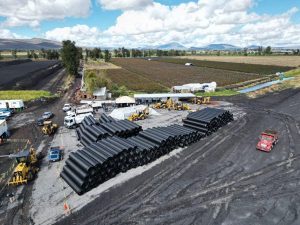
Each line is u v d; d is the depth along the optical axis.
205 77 117.62
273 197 24.88
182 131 38.34
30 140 41.62
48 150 37.38
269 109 58.78
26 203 24.56
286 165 31.22
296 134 42.12
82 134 39.91
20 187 27.42
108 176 28.61
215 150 36.19
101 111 59.69
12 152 36.88
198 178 28.53
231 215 22.44
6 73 133.38
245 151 35.62
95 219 22.19
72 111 57.16
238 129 44.97
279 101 66.50
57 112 59.38
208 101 66.31
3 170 31.58
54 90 85.94
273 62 196.12
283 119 50.66
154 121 51.03
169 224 21.42
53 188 27.11
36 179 29.02
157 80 109.56
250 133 42.88
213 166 31.31
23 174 28.09
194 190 26.20
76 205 24.14
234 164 31.75
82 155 29.17
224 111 47.69
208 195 25.33
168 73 136.38
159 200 24.64
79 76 121.31
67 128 47.69
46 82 104.06
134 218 22.22
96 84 80.81
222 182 27.64
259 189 26.25
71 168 28.50
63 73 136.12
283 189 26.17
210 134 42.69
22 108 61.78
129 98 63.94
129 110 54.22
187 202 24.30
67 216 22.62
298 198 24.66
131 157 30.61
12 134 44.56
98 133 36.28
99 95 72.62
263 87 85.38
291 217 22.11
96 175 26.94
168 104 61.47
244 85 91.81
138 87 91.38
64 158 34.41
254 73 129.38
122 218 22.25
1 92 77.62
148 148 32.09
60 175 29.23
